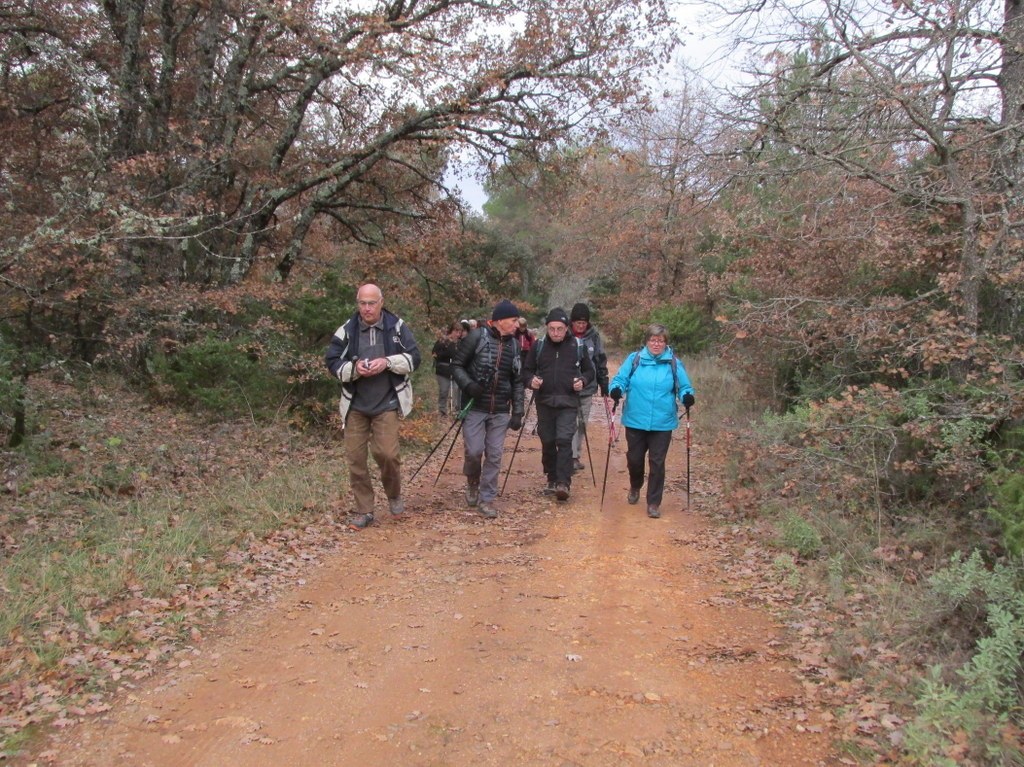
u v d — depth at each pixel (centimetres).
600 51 1245
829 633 464
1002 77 769
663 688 405
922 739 326
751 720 371
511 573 595
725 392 1536
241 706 386
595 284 3634
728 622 498
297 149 1540
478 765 336
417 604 529
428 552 650
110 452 804
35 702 378
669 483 938
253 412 1037
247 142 1357
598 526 737
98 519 648
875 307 767
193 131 1212
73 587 503
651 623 497
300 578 579
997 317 779
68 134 1180
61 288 967
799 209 873
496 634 477
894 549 577
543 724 369
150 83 1321
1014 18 732
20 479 710
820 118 806
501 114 1312
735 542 672
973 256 695
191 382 1054
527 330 999
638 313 2717
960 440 568
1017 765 309
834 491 671
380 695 398
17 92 1223
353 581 576
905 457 667
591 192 1359
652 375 780
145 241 1093
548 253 3847
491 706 387
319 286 1217
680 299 2412
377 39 1144
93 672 412
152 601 504
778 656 443
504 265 3322
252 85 1424
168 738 354
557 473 831
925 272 827
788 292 904
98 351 1129
